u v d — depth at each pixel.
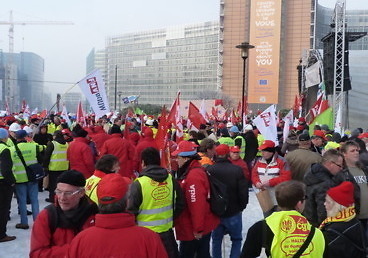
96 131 10.46
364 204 5.01
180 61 113.69
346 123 23.36
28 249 6.86
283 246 2.95
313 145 8.59
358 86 24.89
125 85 127.25
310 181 4.71
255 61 82.69
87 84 9.52
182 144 5.06
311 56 27.31
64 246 3.05
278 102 87.62
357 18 85.81
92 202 3.32
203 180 4.86
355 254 3.39
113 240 2.58
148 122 13.98
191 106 12.09
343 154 5.30
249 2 86.94
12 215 8.96
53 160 8.95
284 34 87.62
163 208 4.39
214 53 106.12
